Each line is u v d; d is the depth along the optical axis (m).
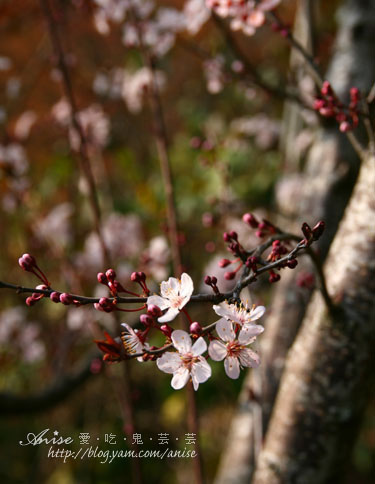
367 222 0.57
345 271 0.57
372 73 0.80
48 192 1.35
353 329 0.57
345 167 0.78
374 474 1.41
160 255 0.92
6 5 1.04
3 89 1.41
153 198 1.16
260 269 0.50
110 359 0.49
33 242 1.13
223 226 1.03
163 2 1.35
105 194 1.23
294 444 0.60
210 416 1.47
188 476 1.38
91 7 0.81
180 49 1.50
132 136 1.50
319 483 0.60
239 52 0.75
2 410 0.80
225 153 0.96
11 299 1.37
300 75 0.90
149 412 1.44
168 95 1.65
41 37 1.35
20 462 1.48
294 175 1.05
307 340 0.59
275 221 1.06
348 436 0.60
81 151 0.74
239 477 0.91
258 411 0.69
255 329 0.48
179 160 1.39
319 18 1.15
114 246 1.13
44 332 1.37
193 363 0.48
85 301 0.50
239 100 1.51
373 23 0.81
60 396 0.87
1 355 1.23
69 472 1.36
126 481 1.34
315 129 0.92
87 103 1.35
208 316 1.27
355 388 0.58
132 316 0.99
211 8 0.66
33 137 1.35
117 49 1.36
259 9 0.64
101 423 1.44
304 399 0.59
